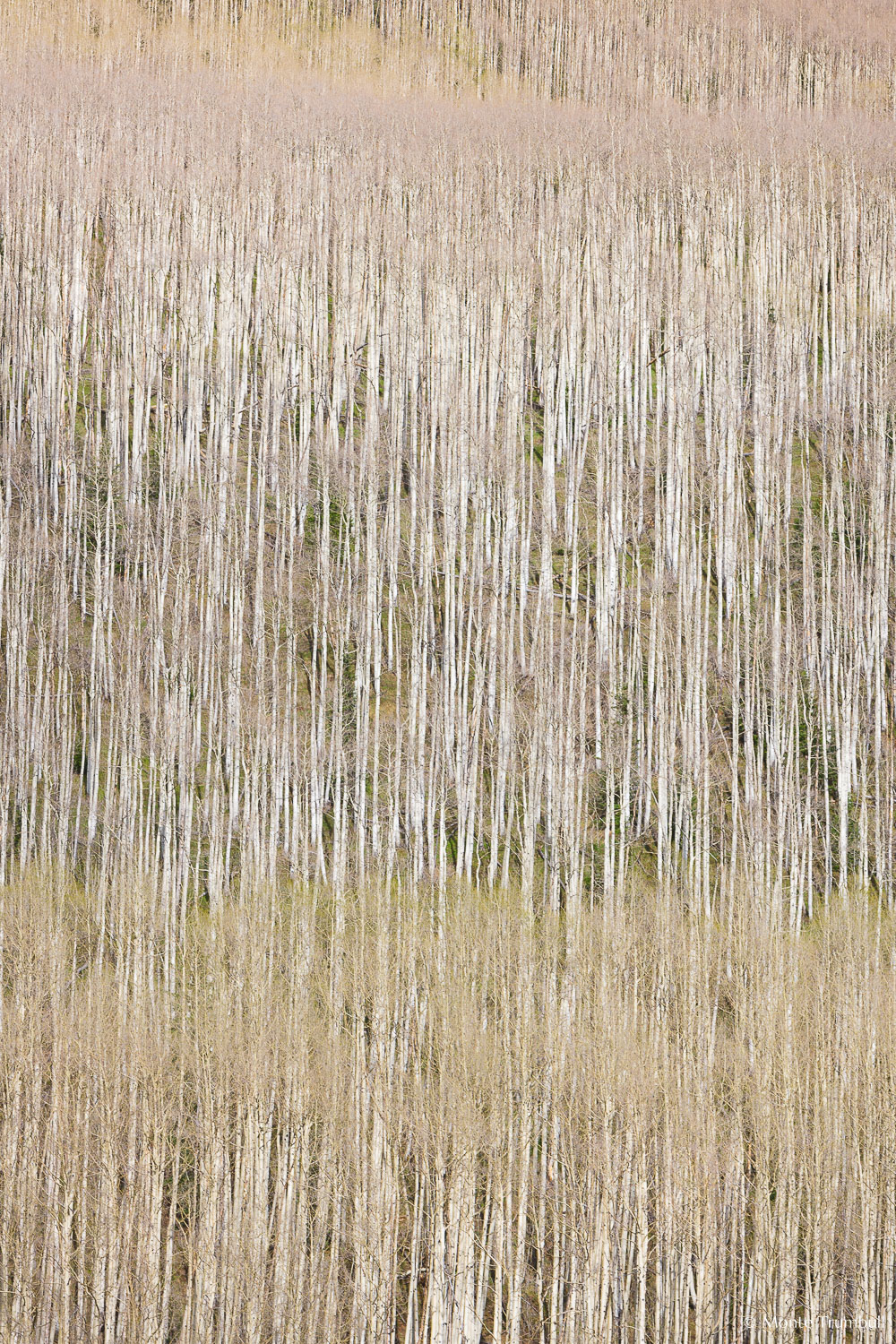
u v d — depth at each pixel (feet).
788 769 301.43
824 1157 211.61
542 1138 218.59
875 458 372.58
